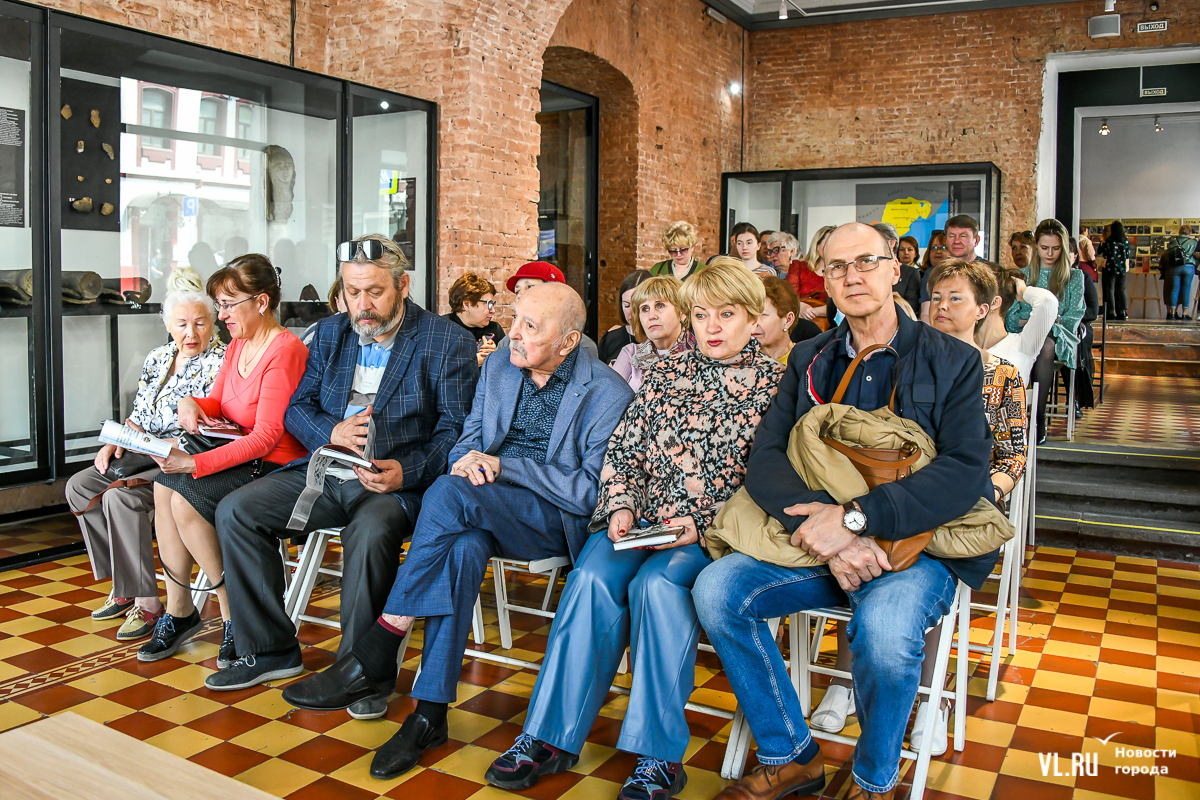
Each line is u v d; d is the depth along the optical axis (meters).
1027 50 11.72
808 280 6.55
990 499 2.58
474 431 3.24
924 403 2.55
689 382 2.92
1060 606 4.32
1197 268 15.12
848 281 2.60
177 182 5.63
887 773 2.34
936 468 2.41
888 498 2.34
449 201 7.18
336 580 4.40
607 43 9.73
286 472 3.36
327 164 6.48
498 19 7.14
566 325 3.05
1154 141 17.27
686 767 2.75
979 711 3.17
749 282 2.85
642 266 10.73
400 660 3.01
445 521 2.77
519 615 4.04
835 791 2.61
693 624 2.56
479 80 7.10
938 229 11.38
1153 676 3.48
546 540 3.02
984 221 11.16
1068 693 3.32
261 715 3.01
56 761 1.81
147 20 6.11
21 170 4.76
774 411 2.73
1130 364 12.02
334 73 7.48
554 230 10.57
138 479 3.70
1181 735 2.98
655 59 10.67
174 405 3.83
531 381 3.19
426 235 7.19
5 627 3.74
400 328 3.44
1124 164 17.55
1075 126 12.12
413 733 2.71
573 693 2.61
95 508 3.79
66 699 3.09
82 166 5.09
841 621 3.00
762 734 2.49
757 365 2.89
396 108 6.85
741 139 12.99
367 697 2.98
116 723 2.92
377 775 2.62
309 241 6.46
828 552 2.37
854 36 12.42
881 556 2.36
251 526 3.16
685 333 3.39
